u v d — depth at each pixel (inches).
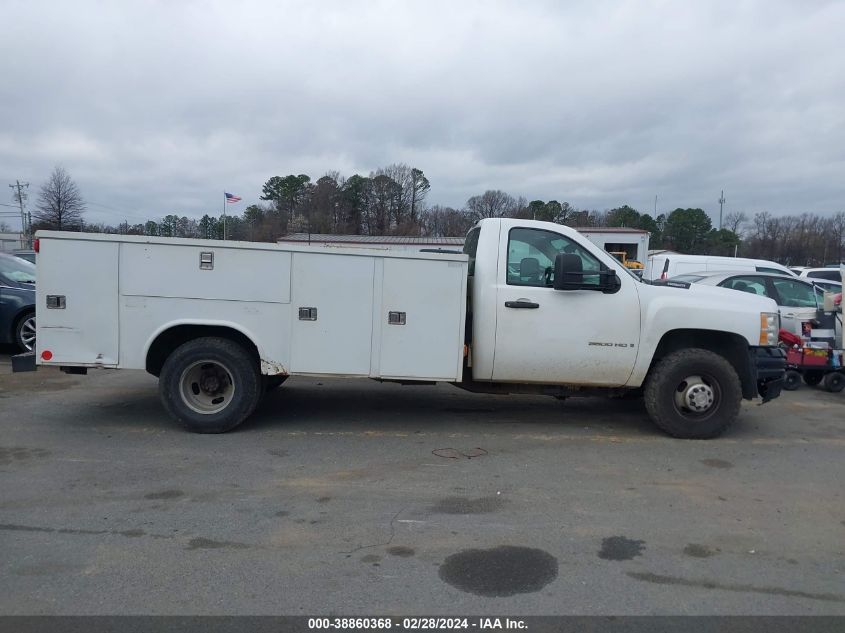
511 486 204.5
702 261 617.9
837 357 362.9
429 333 252.1
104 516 175.5
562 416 298.5
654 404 259.0
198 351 250.7
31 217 2508.6
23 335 403.5
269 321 250.4
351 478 209.2
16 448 233.9
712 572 150.3
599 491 201.8
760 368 269.0
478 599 136.2
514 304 251.0
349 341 251.8
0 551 154.4
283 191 3304.6
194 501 187.5
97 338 249.6
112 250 246.2
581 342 253.9
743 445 256.7
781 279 429.1
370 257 249.0
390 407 309.0
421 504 188.2
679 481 212.5
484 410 306.8
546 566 151.5
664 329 254.7
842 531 175.3
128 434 253.4
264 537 164.4
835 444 260.7
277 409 300.4
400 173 3292.3
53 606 130.9
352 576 145.0
